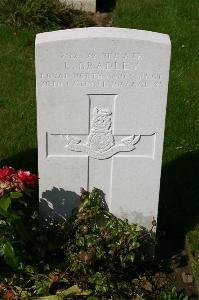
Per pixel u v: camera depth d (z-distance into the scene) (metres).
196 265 1.97
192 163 2.38
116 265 1.92
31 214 2.10
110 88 1.79
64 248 1.91
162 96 1.80
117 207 1.98
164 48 1.73
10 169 1.84
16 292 1.81
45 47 1.72
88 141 1.86
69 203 1.96
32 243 1.91
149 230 2.01
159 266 2.00
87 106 1.81
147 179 1.93
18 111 2.63
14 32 3.22
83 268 1.83
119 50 1.74
